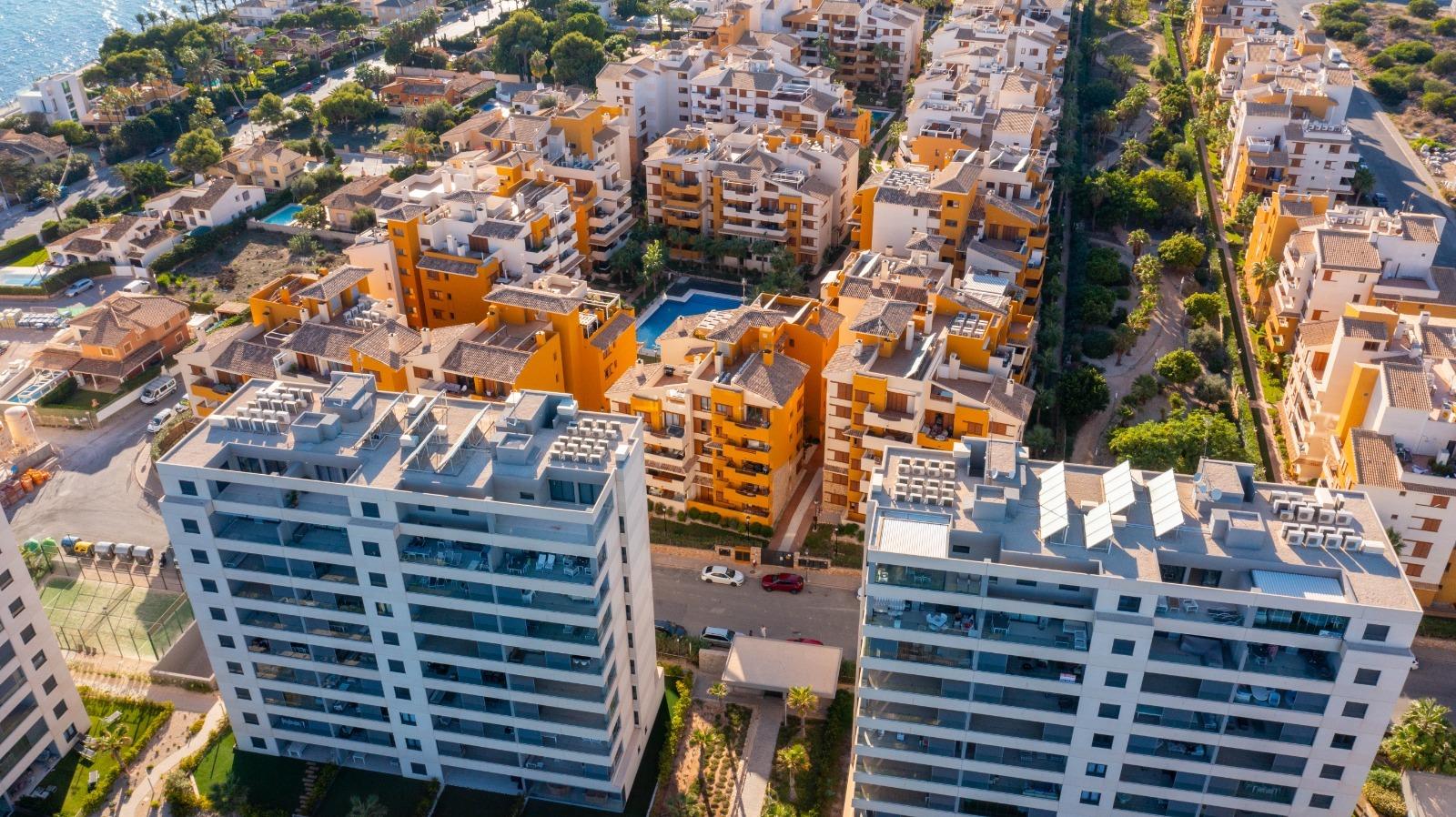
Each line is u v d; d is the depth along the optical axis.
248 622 98.69
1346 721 81.12
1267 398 165.75
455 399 102.81
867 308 137.88
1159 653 83.06
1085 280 194.12
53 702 106.94
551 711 97.75
